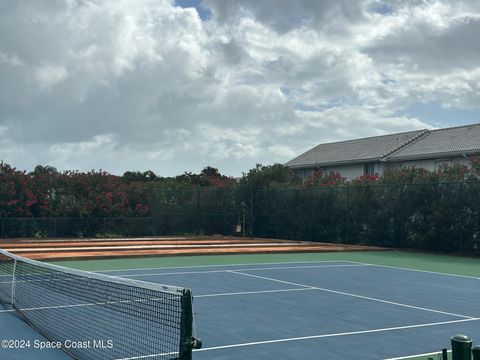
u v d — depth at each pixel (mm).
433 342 7824
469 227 22906
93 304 9617
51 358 6738
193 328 4789
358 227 26828
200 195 31375
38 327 8133
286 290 12664
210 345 7582
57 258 18266
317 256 21844
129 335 7332
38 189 29328
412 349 7410
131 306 9180
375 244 26234
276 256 21609
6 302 10125
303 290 12680
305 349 7391
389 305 10797
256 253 22391
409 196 25047
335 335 8219
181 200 30969
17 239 26766
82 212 29328
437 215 23781
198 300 11227
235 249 22844
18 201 28359
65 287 11461
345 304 10875
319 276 15367
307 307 10516
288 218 29859
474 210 22766
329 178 31797
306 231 28984
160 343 6816
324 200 28234
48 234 28203
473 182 22891
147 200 32281
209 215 31500
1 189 27828
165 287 5336
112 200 30953
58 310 9273
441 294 12258
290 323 9047
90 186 30766
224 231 31875
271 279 14602
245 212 31859
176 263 18375
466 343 4301
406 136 42438
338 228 27672
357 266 18266
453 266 18516
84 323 8250
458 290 12898
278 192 30516
